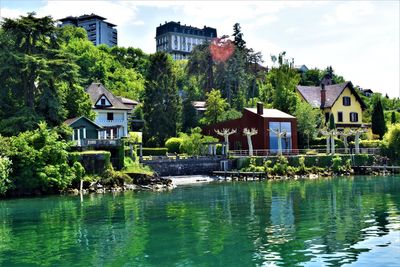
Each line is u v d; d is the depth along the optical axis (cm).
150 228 2575
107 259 1925
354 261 1777
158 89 8038
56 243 2247
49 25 5653
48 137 4659
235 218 2845
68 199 4103
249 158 6381
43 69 5247
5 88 5394
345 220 2662
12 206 3703
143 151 6931
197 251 2008
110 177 4922
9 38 5425
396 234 2227
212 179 5953
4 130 5041
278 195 4059
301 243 2092
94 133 5925
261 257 1877
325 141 7762
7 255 2033
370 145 7431
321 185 4938
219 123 7850
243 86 10744
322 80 13112
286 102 8431
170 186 5106
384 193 4003
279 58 11325
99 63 11869
